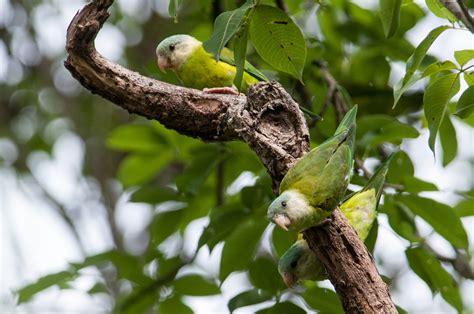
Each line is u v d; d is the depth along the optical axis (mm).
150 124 12000
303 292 9992
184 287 11352
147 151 12234
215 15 12383
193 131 8016
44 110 18547
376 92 12828
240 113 7641
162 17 17875
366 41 13141
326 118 11953
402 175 10195
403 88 7305
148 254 11664
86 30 7484
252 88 7625
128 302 11406
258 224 10391
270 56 7145
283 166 7605
